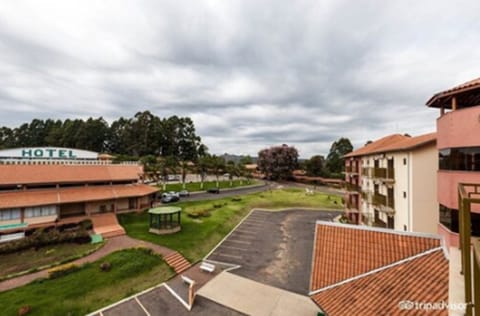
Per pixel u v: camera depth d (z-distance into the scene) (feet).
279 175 297.12
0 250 69.62
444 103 49.93
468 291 15.17
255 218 126.72
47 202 87.40
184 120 359.05
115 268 63.26
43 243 75.92
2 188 85.92
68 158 140.67
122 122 367.66
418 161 62.34
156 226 93.50
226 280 62.69
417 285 26.68
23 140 368.48
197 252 78.38
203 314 49.16
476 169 39.83
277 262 73.92
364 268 34.01
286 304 52.90
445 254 29.37
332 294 32.12
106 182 111.45
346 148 301.43
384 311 25.16
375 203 83.15
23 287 54.24
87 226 90.48
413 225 62.08
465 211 16.35
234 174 251.80
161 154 333.01
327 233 40.93
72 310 48.55
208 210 127.85
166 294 55.93
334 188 244.22
